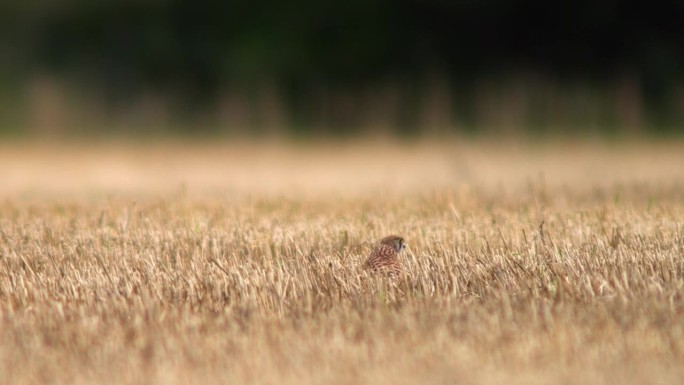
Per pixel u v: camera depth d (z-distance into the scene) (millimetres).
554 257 29000
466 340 21656
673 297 24766
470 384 19000
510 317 23250
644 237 31906
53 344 22266
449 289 26812
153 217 39656
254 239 33281
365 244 32469
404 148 105875
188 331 22906
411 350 21109
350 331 22391
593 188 51500
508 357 20438
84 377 20062
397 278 27594
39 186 63125
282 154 100438
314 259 29609
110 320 23984
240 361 20578
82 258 31078
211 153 101750
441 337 21578
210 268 28781
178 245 32594
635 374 19297
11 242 33750
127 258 30656
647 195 48375
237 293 26703
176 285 27422
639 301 24344
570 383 18875
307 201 46875
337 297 26312
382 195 48969
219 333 22688
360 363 20297
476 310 24109
